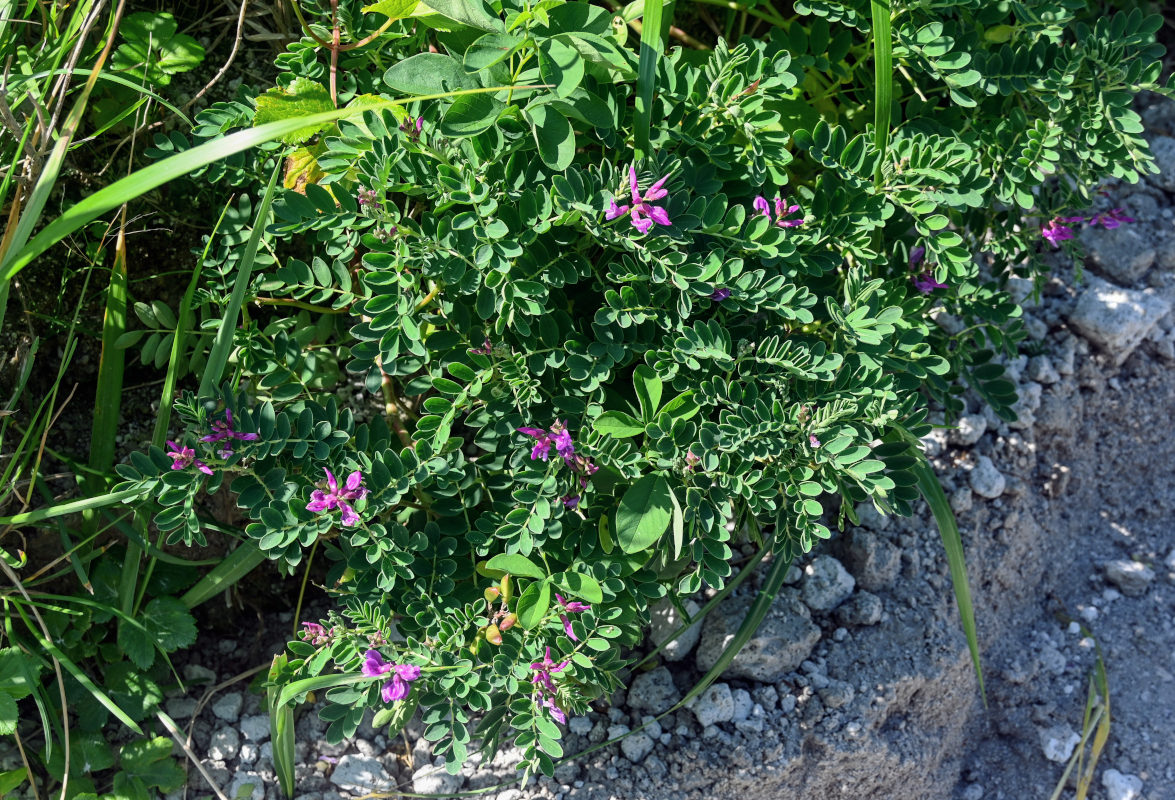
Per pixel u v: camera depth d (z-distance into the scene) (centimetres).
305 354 55
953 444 69
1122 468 78
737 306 50
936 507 60
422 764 59
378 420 54
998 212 65
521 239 48
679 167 49
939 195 53
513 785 58
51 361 60
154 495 53
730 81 50
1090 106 58
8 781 53
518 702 50
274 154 55
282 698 48
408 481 50
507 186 49
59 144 46
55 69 50
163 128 59
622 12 55
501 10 48
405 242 48
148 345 55
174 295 61
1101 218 65
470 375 50
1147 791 69
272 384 53
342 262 53
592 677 51
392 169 48
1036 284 67
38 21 58
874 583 64
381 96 52
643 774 58
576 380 50
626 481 52
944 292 61
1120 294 75
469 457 63
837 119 62
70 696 57
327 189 50
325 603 64
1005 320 61
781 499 54
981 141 58
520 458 52
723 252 50
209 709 60
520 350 52
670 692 60
